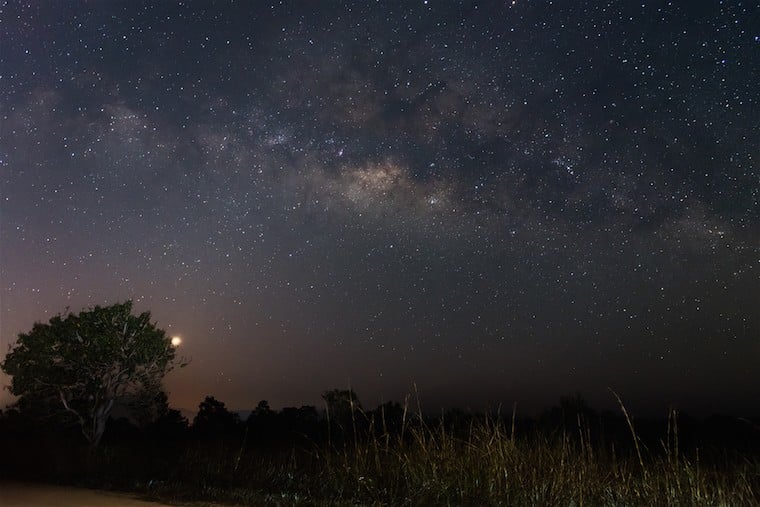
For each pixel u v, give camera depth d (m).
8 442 12.86
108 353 15.78
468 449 8.43
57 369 15.60
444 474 7.99
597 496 7.32
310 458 10.17
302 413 18.28
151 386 16.86
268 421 18.36
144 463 10.70
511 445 8.34
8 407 15.91
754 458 8.00
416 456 8.59
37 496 7.34
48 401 15.53
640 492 7.29
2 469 10.16
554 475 7.64
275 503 7.43
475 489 7.64
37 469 10.19
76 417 15.89
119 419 19.39
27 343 15.76
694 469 7.53
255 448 12.87
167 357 16.95
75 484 8.83
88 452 11.90
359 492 8.02
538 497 7.29
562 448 8.14
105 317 16.30
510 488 7.58
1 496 7.23
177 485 8.45
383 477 8.34
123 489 8.41
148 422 17.16
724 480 7.35
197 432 17.97
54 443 13.36
